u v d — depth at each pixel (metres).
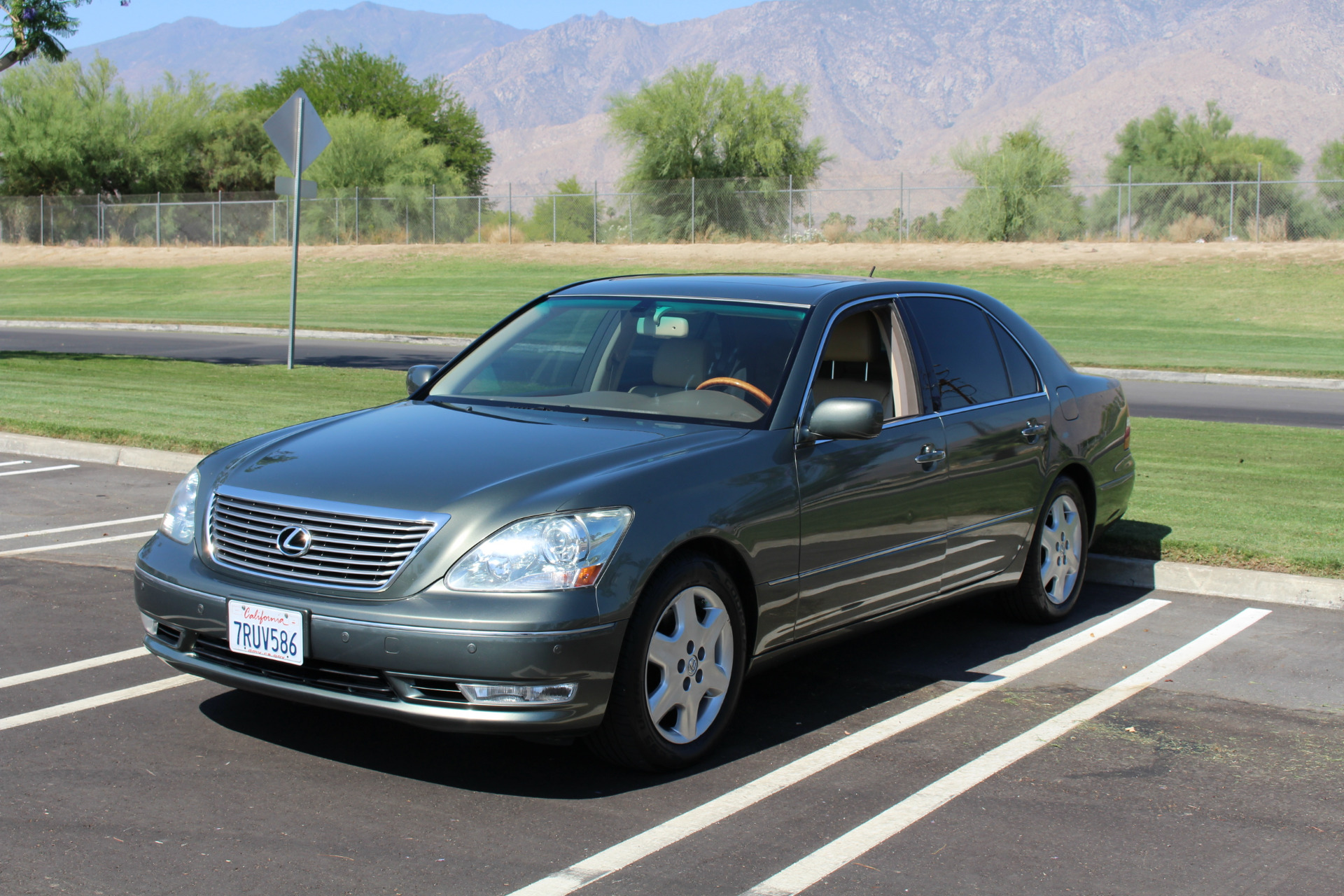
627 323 5.68
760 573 4.74
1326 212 37.81
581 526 4.19
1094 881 3.74
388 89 69.25
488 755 4.66
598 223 46.72
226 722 4.92
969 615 6.85
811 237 43.75
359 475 4.49
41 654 5.73
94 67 58.91
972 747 4.85
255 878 3.63
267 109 64.88
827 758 4.70
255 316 30.05
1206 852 3.96
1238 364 20.64
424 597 4.11
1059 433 6.50
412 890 3.59
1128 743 4.92
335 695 4.23
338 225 48.88
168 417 12.25
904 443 5.43
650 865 3.78
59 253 49.59
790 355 5.24
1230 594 7.23
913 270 36.59
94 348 21.89
